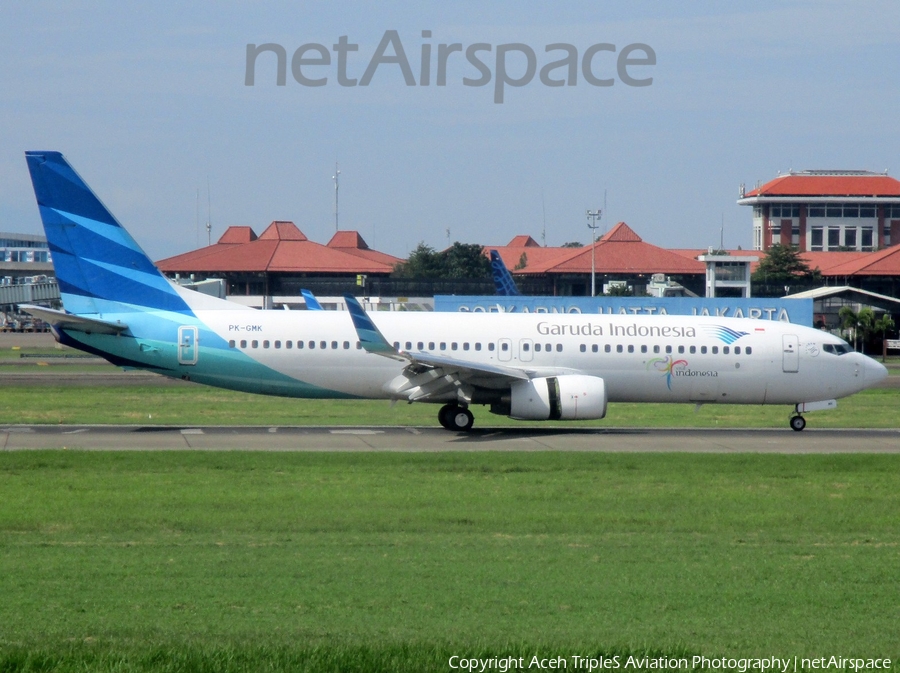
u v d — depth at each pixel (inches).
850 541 3097.9
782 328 6161.4
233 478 4005.9
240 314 5846.5
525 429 5954.7
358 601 2322.8
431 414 6638.8
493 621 2186.3
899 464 4586.6
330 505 3503.9
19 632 2028.8
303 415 6520.7
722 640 2081.7
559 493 3804.1
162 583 2454.5
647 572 2652.6
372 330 5374.0
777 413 7199.8
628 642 2021.4
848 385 6127.0
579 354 5974.4
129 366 5792.3
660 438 5600.4
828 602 2397.9
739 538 3117.6
